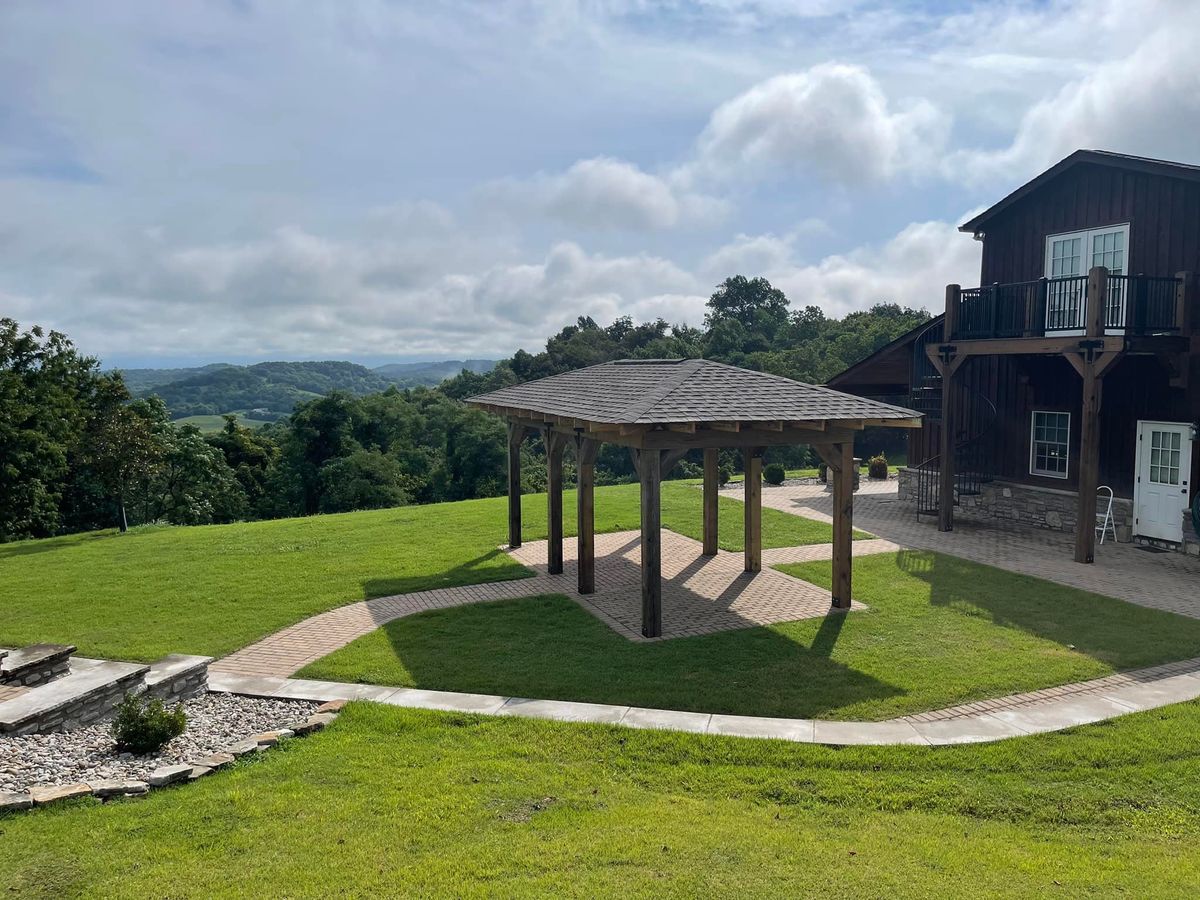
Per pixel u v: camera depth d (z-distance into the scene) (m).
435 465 47.25
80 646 9.57
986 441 17.11
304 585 12.41
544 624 10.12
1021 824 5.30
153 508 30.89
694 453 47.59
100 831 5.10
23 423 22.31
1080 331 14.45
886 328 54.62
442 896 4.38
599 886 4.46
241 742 6.57
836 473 10.42
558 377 15.49
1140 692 7.53
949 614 10.16
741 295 88.12
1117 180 14.09
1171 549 13.57
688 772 6.05
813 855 4.81
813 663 8.49
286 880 4.52
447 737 6.70
